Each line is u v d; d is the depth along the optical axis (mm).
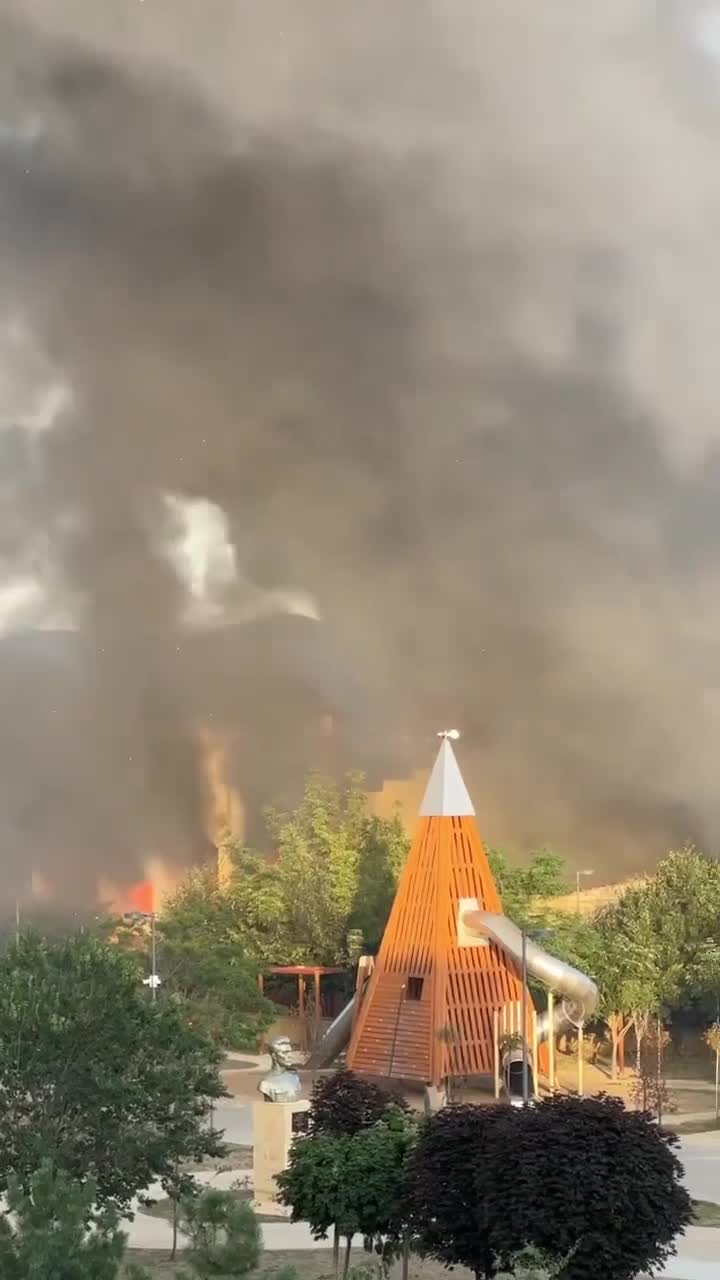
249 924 113312
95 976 43219
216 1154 44219
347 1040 85062
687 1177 63719
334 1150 41062
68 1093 41469
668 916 99438
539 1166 35938
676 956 98250
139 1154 41844
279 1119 54906
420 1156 38938
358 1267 42312
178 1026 43719
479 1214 37344
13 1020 41281
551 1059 83562
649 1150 36750
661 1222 36250
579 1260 35500
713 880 100688
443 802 82000
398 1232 40406
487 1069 79188
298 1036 108688
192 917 104125
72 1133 41562
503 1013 80312
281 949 111625
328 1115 44562
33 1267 27000
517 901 101938
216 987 89812
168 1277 41844
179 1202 37938
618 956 95500
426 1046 78062
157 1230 50562
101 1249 28125
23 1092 41312
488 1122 38688
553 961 79875
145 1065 42812
